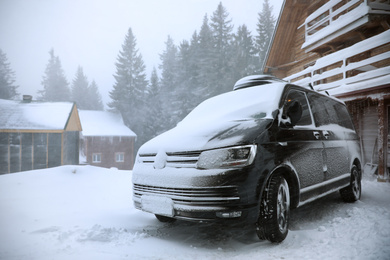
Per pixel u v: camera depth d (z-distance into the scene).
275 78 4.43
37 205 4.55
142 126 52.03
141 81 58.69
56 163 20.80
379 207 4.06
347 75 9.41
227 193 2.54
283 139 3.02
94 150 33.88
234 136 2.77
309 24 13.31
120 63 58.91
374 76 7.45
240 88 4.57
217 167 2.61
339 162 4.20
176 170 2.81
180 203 2.71
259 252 2.59
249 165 2.60
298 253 2.54
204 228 3.43
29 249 2.65
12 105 22.69
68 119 21.64
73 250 2.63
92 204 4.79
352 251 2.47
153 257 2.48
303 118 3.67
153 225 3.59
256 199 2.60
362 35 9.68
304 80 10.48
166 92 53.22
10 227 3.40
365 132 9.05
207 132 3.01
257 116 3.21
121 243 2.85
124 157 35.72
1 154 19.56
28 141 20.27
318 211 4.16
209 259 2.45
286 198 2.94
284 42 15.81
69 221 3.69
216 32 51.16
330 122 4.42
